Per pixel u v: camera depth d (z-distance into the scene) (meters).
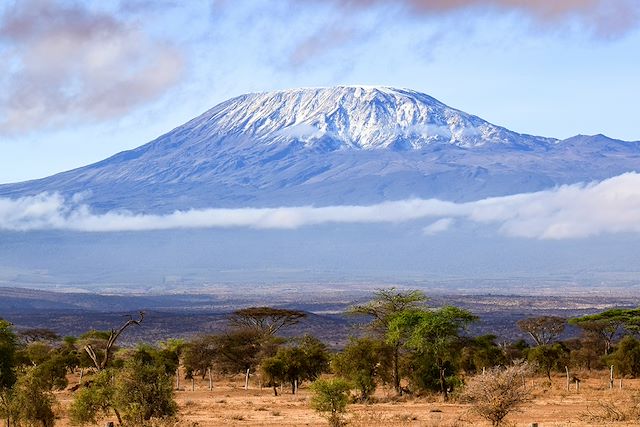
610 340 176.00
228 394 119.38
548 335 196.75
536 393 104.56
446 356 106.69
